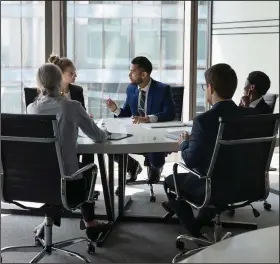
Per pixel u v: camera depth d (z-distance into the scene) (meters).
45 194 2.36
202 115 2.33
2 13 4.84
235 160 2.36
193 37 5.15
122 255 2.75
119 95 5.16
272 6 5.48
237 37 5.41
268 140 2.39
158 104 3.61
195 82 5.22
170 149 2.57
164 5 5.28
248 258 0.86
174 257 2.68
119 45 5.20
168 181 2.73
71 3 4.93
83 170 2.38
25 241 2.95
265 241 0.93
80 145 2.50
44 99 2.43
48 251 2.60
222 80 2.33
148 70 3.64
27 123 2.21
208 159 2.34
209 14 5.27
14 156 2.34
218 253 0.88
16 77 4.96
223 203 2.41
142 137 2.74
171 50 5.34
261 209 3.71
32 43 4.88
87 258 2.64
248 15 5.41
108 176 3.23
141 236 3.08
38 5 4.81
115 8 5.14
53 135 2.22
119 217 3.36
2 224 3.26
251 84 3.14
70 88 3.47
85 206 2.89
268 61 5.54
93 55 5.07
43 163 2.31
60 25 4.79
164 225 3.30
